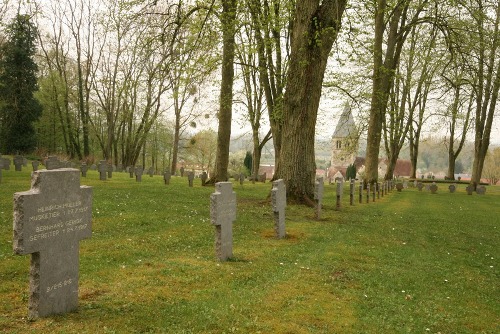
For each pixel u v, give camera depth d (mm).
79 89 50781
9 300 5797
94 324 5098
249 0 18469
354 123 33969
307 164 16781
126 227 11297
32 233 4879
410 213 19844
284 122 16828
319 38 15859
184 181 29453
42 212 4992
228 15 17969
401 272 9078
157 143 64438
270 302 6359
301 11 15977
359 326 5828
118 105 49031
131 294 6234
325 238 11648
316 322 5797
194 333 5117
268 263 8586
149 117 49906
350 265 9164
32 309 5102
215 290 6660
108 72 47125
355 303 6754
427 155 120625
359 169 85562
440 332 6035
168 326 5250
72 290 5496
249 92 32906
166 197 17797
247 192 22719
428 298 7598
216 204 8305
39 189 4953
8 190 16234
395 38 29125
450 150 52594
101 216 12312
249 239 10859
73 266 5500
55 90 52000
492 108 38281
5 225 10430
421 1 27781
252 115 33844
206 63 17750
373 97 29000
